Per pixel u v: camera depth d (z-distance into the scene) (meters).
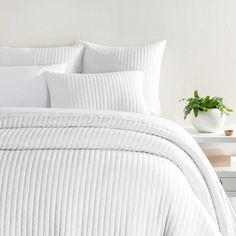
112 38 4.19
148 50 3.90
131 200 2.16
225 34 4.16
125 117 2.36
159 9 4.17
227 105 4.20
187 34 4.17
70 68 3.92
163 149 2.31
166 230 2.17
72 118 2.32
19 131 2.29
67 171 2.18
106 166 2.20
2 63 3.91
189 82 4.19
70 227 2.12
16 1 4.21
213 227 2.21
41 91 3.64
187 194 2.23
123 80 3.64
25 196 2.15
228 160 3.90
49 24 4.21
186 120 4.21
